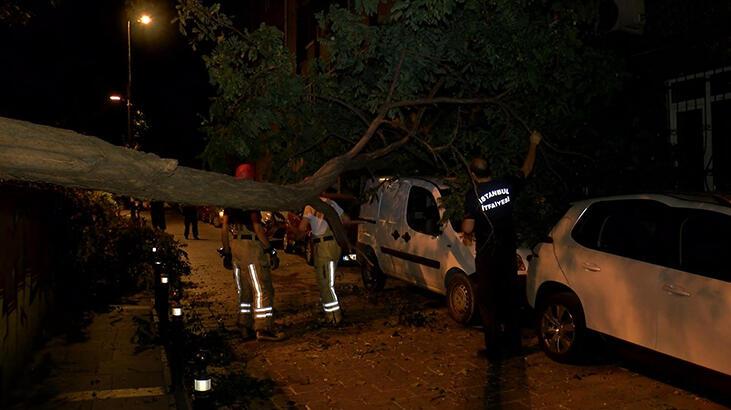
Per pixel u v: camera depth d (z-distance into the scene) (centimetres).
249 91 577
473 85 642
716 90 898
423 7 520
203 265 1485
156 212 1808
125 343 739
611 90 679
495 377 633
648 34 948
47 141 213
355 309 958
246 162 674
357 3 549
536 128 662
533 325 828
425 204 949
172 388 551
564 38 585
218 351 714
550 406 556
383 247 1030
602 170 746
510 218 660
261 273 771
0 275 534
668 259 554
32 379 603
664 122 954
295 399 583
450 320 872
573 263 649
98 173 224
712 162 900
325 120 677
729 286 496
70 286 969
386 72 609
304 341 778
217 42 568
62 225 917
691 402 559
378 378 638
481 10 557
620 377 627
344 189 1133
